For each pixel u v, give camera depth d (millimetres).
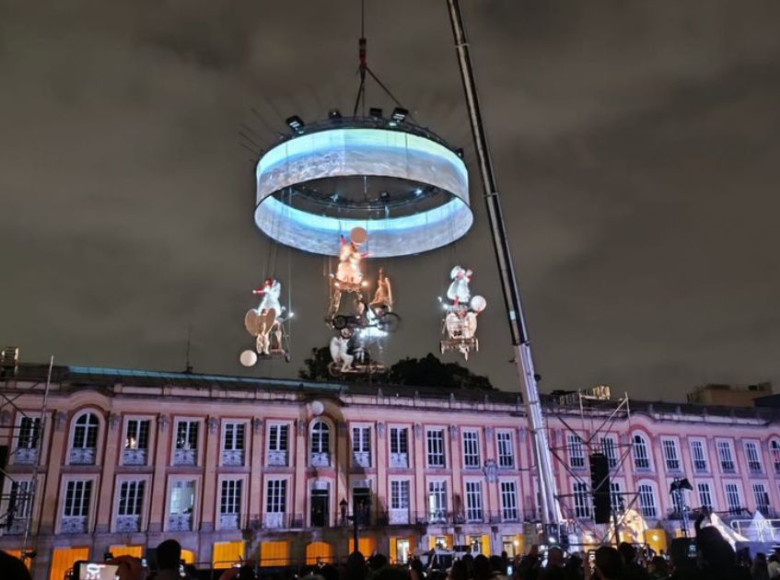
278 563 49031
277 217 21375
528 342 23578
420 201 22641
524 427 60781
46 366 49656
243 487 50250
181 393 50375
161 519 47312
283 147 16625
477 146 24344
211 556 47656
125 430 48156
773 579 14227
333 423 54469
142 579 6859
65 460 45656
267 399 52656
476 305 23750
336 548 50781
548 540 21734
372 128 16172
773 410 74688
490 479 58031
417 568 12305
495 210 24250
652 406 68375
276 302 23516
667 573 13586
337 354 26609
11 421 44688
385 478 54719
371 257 22844
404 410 57094
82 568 6812
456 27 24734
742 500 67188
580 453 61594
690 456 66438
